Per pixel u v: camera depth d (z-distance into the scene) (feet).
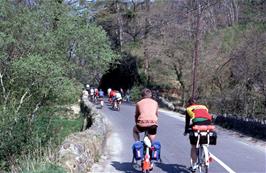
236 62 121.60
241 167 40.16
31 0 83.10
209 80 149.79
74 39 83.66
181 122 92.89
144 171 33.47
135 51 217.56
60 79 75.66
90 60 90.02
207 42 160.76
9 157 49.67
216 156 46.60
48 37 76.59
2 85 71.46
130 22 239.50
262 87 108.27
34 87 74.08
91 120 75.87
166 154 46.93
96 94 153.79
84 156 36.11
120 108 134.72
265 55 111.24
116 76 225.97
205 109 33.96
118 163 40.91
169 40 177.47
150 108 33.88
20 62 68.85
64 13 82.28
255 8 149.59
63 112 92.02
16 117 59.47
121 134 66.54
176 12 197.77
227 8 199.62
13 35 76.02
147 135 33.65
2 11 75.00
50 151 34.55
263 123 66.54
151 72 199.41
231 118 83.82
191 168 34.58
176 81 188.85
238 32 155.12
